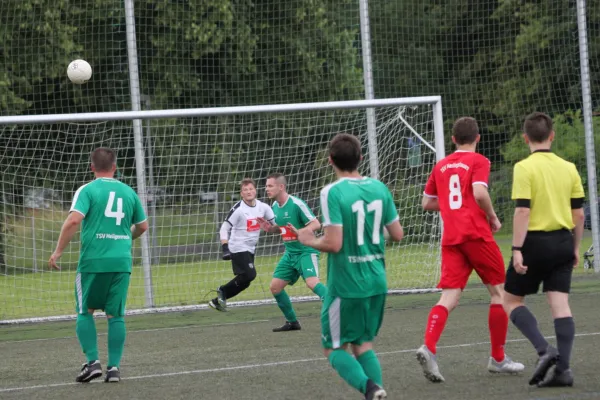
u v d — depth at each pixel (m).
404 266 43.88
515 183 18.64
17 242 50.50
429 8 74.62
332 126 55.66
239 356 24.67
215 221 47.06
